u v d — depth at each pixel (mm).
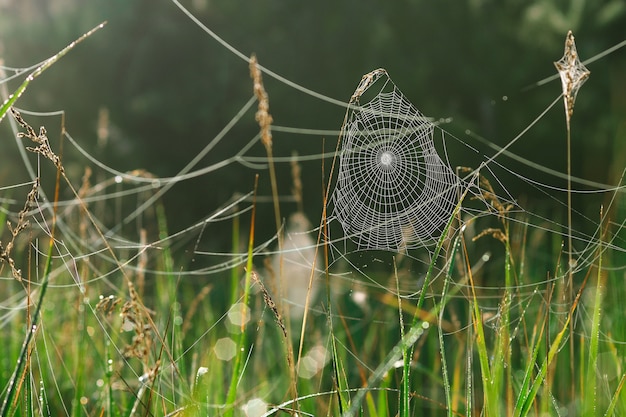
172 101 12273
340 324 3582
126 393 2732
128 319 1724
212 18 12586
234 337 2678
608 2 10859
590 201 9305
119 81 12867
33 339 2062
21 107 12469
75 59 12766
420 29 11430
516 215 3805
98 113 12672
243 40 12258
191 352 3352
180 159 12508
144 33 12984
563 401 2963
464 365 3428
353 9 11672
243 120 11930
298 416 2133
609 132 9867
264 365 3510
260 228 11094
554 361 2629
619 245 3422
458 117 10750
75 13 12992
